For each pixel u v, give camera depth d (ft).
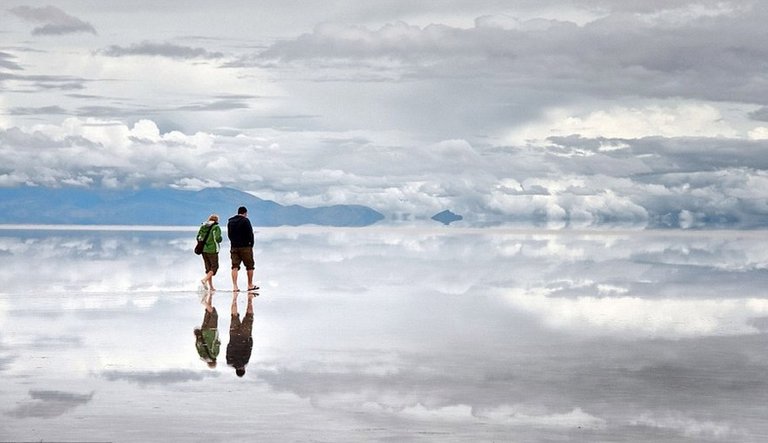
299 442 26.43
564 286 85.40
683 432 27.94
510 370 38.65
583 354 43.06
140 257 132.46
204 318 57.82
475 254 152.46
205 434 27.17
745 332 51.72
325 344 46.34
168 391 33.50
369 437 27.17
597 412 30.63
